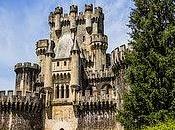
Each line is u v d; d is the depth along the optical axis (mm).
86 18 84500
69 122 64125
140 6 34031
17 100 64250
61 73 68375
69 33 79625
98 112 63344
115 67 63812
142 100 30859
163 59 30156
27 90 74062
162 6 32812
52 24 85500
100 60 78500
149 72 30828
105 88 69750
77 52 69375
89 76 71312
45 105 66188
